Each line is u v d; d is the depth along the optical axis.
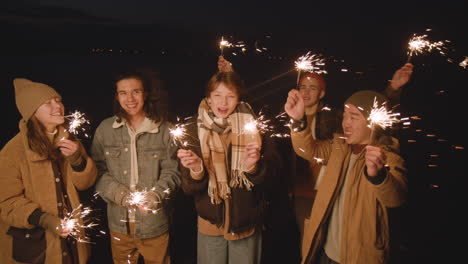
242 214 2.88
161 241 3.29
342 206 2.66
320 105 3.93
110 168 3.21
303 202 3.33
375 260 2.49
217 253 3.04
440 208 4.90
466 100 9.84
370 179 2.26
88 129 7.62
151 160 3.21
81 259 2.95
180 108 10.05
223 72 2.90
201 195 2.94
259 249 3.11
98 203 5.02
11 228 2.73
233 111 2.94
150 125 3.20
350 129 2.62
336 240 2.67
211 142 2.91
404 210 4.84
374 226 2.46
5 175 2.65
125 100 3.10
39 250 2.73
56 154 2.80
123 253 3.31
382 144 2.59
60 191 2.81
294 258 4.00
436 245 4.12
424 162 6.25
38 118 2.72
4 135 7.42
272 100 9.55
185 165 2.70
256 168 2.73
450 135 7.49
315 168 3.23
